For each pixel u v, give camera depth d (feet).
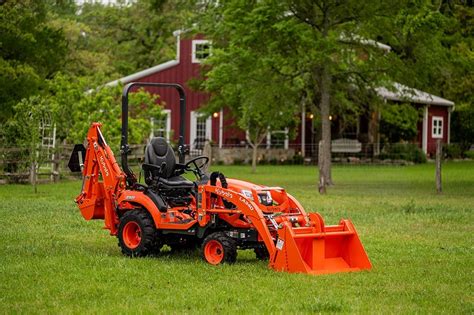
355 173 143.02
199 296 35.96
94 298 35.60
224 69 111.34
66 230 58.85
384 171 148.56
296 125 173.06
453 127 209.87
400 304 35.32
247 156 180.75
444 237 58.29
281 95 117.50
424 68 115.24
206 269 42.60
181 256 47.24
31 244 51.44
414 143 181.06
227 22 107.76
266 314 32.86
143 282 39.01
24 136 97.30
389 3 109.29
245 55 106.63
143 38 238.27
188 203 47.65
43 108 100.89
